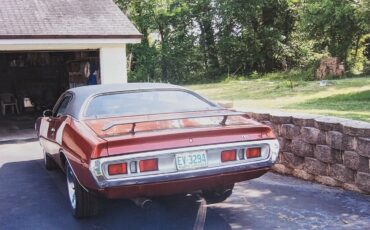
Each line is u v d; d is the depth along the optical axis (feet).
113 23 44.45
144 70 118.73
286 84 71.97
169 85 18.94
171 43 122.52
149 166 13.15
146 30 122.93
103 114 16.43
